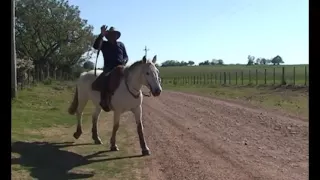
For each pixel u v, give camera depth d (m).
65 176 7.61
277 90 32.22
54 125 13.78
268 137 11.62
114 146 10.02
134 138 11.84
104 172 7.96
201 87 49.47
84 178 7.52
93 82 10.32
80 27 56.09
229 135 12.13
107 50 10.14
